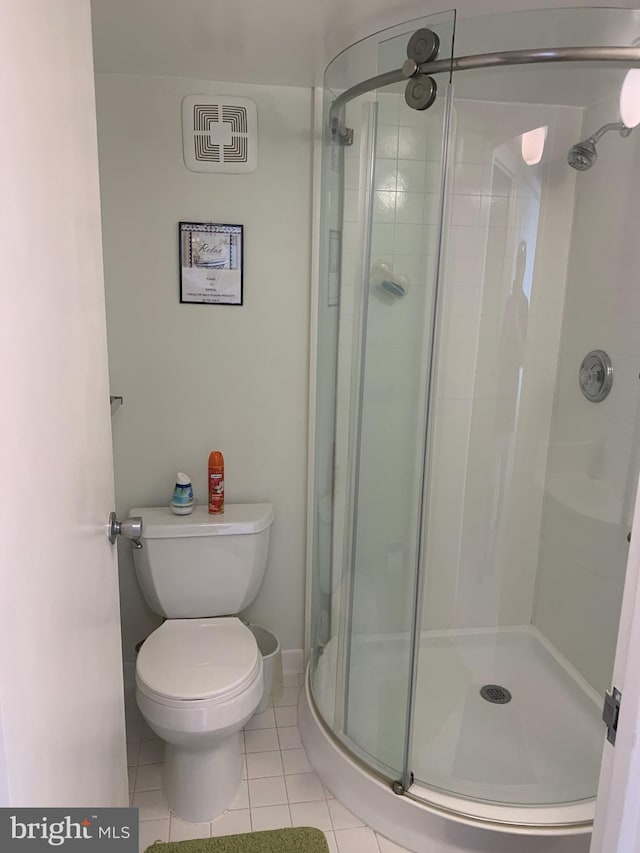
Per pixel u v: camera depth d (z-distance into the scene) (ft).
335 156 6.21
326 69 6.08
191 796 5.63
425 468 6.22
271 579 7.73
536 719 6.63
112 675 4.01
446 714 6.66
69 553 2.88
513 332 7.33
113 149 6.44
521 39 5.39
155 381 7.00
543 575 7.86
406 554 6.05
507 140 6.79
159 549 6.57
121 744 4.34
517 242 7.09
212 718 5.30
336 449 6.68
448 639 7.89
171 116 6.46
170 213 6.65
